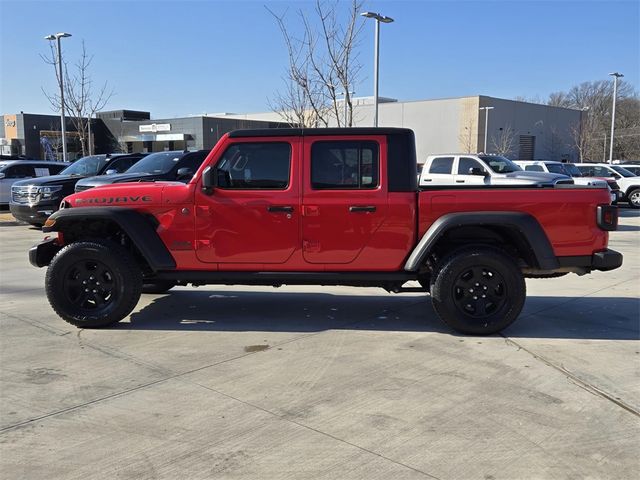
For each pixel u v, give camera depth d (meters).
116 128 56.34
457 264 5.59
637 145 70.31
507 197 5.57
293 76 18.64
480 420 3.86
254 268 5.84
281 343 5.54
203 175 5.71
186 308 6.91
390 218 5.64
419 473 3.20
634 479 3.15
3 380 4.57
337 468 3.26
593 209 5.57
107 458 3.37
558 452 3.44
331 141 5.66
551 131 62.84
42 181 14.88
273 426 3.77
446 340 5.62
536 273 5.99
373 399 4.20
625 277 9.05
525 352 5.27
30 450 3.46
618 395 4.30
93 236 6.19
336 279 5.80
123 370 4.80
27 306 6.96
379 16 21.91
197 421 3.85
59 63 26.86
